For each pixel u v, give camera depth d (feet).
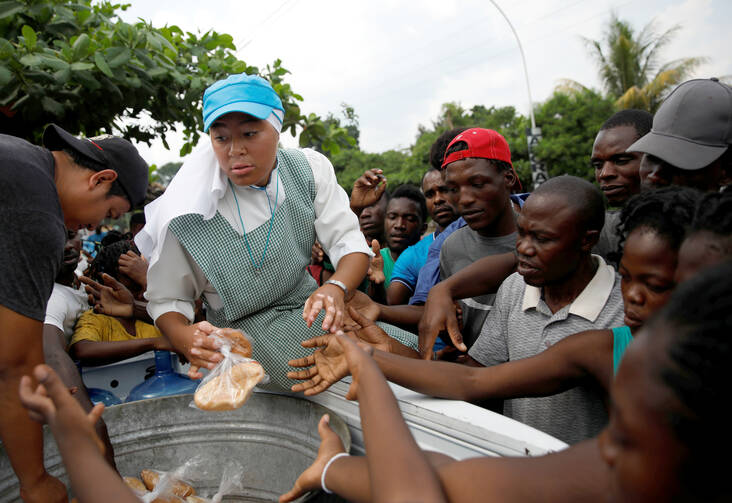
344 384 4.92
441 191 9.75
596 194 4.83
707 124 5.29
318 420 4.84
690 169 5.30
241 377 4.55
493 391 4.39
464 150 6.59
